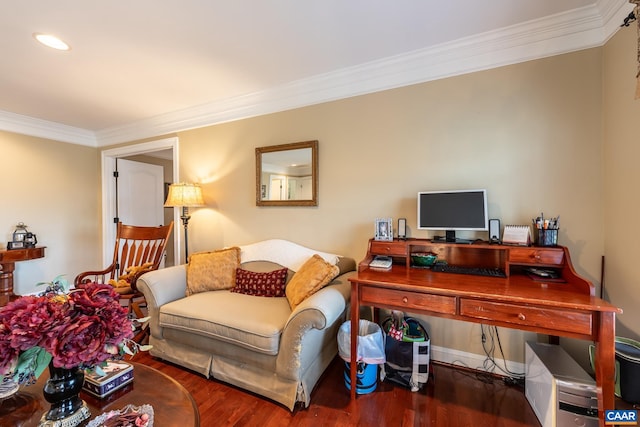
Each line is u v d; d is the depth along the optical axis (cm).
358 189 225
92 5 148
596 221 161
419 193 194
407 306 148
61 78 229
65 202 360
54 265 350
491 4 152
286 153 252
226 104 277
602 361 113
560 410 130
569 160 167
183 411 99
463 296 136
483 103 186
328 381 180
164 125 319
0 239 310
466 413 151
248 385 166
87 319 83
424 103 203
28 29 167
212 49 192
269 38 180
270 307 187
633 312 135
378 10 156
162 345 199
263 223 268
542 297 125
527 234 164
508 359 182
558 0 150
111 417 92
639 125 131
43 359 79
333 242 235
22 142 324
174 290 214
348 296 181
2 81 234
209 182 297
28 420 94
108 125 354
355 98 225
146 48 189
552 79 170
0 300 294
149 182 429
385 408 155
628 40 138
